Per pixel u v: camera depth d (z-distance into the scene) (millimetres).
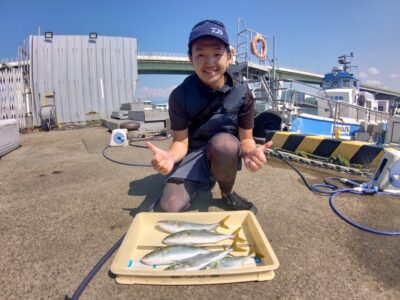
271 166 3758
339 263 1618
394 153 2666
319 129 7027
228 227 1938
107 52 11320
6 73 10352
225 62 1944
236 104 2133
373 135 7211
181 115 2158
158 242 1782
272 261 1462
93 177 3400
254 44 8055
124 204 2506
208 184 2211
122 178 3312
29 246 1849
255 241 1737
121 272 1411
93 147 5531
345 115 9672
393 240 1856
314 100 9719
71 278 1525
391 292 1399
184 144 2223
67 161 4348
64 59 10836
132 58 11695
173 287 1439
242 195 2674
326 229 2008
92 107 11305
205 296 1373
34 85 10586
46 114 9719
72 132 8648
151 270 1406
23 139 7418
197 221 1939
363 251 1733
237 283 1461
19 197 2777
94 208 2439
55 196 2775
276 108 6871
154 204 2254
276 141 4652
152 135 6617
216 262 1508
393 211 2299
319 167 3666
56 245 1855
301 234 1939
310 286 1437
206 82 2002
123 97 11711
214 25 1860
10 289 1448
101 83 11328
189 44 1906
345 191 2715
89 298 1368
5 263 1668
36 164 4215
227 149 1995
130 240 1675
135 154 4707
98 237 1945
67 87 10938
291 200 2549
